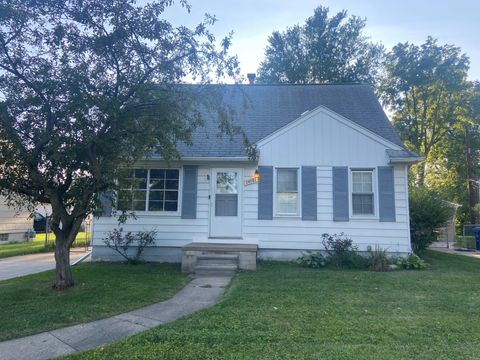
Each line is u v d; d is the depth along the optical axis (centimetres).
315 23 3153
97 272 995
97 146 733
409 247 1159
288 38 3203
